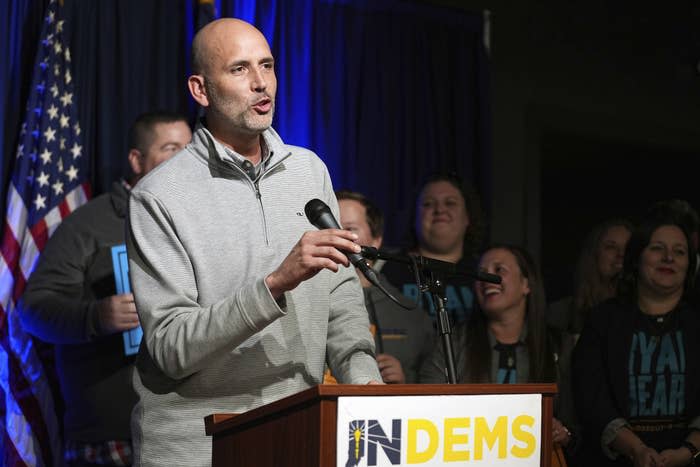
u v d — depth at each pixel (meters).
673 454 2.97
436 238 3.71
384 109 4.46
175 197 1.88
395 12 4.57
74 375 3.10
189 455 1.81
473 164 4.71
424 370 3.18
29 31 3.56
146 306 1.83
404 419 1.43
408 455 1.42
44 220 3.41
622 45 5.71
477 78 4.78
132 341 3.08
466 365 3.10
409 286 3.80
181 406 1.83
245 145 1.99
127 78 3.72
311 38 4.29
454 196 3.73
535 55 5.29
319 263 1.62
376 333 3.26
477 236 3.85
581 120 5.46
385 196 4.41
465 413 1.49
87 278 3.14
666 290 3.21
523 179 5.16
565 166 7.08
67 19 3.62
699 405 3.08
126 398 3.05
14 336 3.28
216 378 1.82
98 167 3.64
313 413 1.38
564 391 3.24
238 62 1.92
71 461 3.07
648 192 7.25
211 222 1.88
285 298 1.72
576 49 5.48
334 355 1.96
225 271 1.87
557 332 3.36
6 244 3.33
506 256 3.17
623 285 3.31
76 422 3.08
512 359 3.11
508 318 3.14
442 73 4.68
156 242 1.85
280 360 1.86
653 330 3.17
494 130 5.07
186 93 3.84
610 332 3.21
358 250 1.64
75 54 3.64
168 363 1.75
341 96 4.34
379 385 1.41
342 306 2.00
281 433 1.45
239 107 1.92
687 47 6.03
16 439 3.22
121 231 3.21
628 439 3.02
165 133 3.25
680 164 6.69
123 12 3.75
